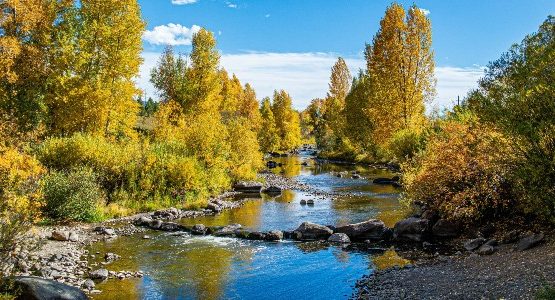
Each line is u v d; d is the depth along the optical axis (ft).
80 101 113.60
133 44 122.83
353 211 83.76
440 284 39.65
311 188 123.03
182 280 45.91
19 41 113.60
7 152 64.80
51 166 88.58
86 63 117.39
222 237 66.08
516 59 45.52
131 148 99.81
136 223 75.15
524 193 49.88
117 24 117.91
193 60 179.42
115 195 88.53
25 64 113.39
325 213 83.05
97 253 55.98
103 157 92.63
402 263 50.70
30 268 44.93
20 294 31.96
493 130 51.16
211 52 179.83
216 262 52.65
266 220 78.02
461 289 36.70
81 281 44.32
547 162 43.65
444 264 47.39
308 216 80.69
